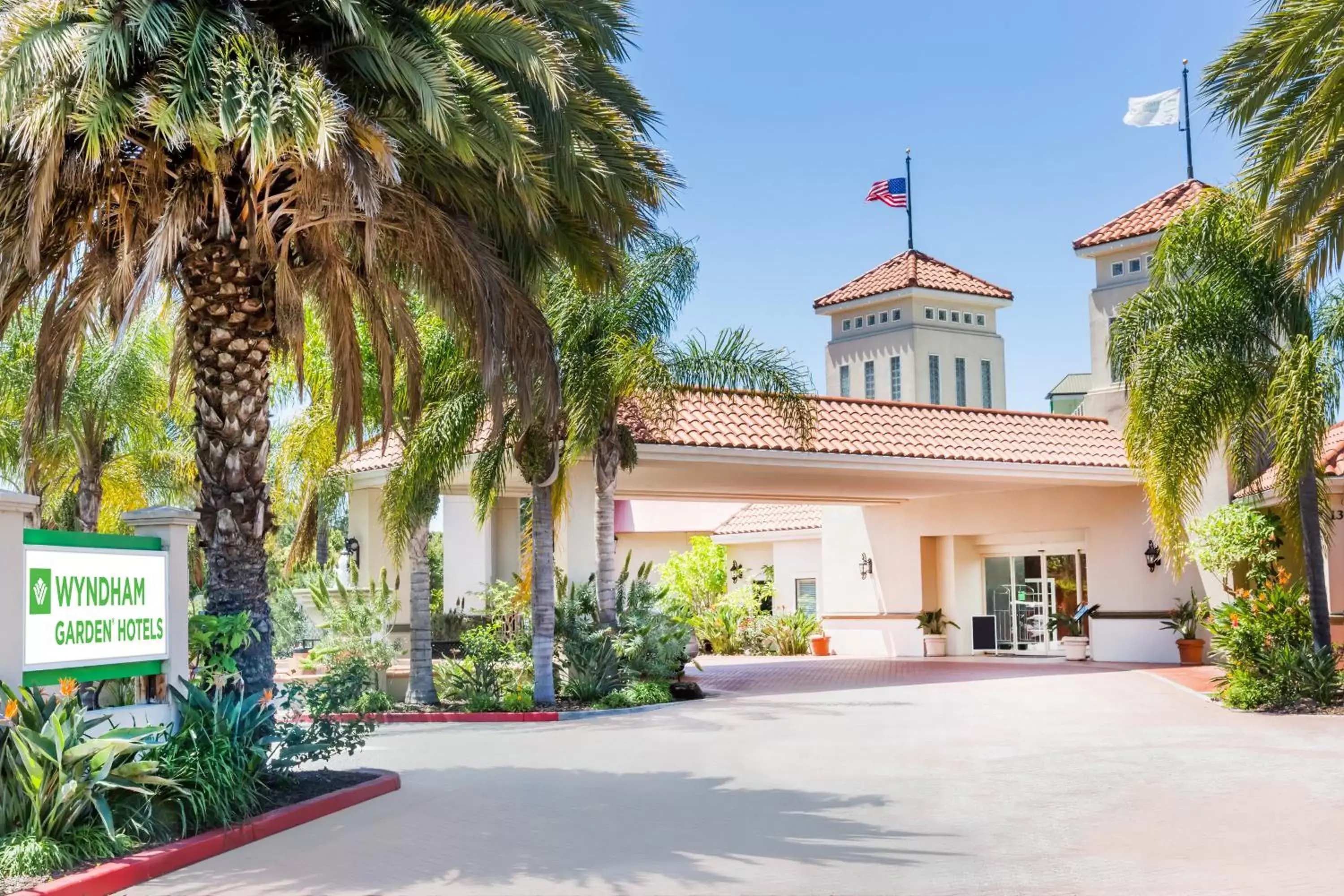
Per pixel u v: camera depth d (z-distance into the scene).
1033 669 25.17
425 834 8.95
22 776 7.81
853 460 22.50
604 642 19.22
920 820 9.20
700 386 19.44
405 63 10.34
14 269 11.45
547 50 11.15
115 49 9.73
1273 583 19.59
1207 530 21.17
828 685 22.72
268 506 11.54
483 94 10.77
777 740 14.39
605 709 18.39
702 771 12.01
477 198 12.10
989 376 45.41
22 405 22.02
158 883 7.52
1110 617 26.64
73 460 24.61
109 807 8.00
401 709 18.42
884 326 44.84
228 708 9.80
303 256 12.60
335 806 9.95
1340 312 16.97
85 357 21.81
